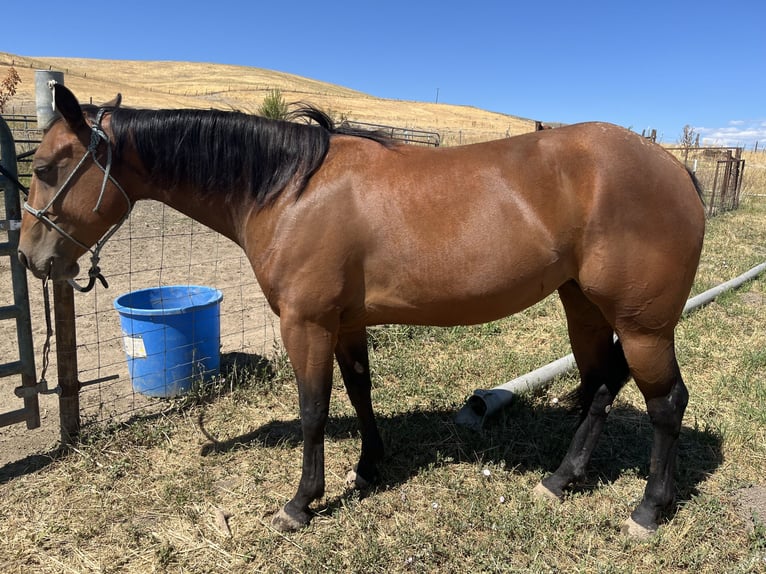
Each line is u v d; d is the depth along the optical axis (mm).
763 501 2816
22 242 2434
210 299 4160
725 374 4246
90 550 2477
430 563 2410
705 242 9297
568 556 2486
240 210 2496
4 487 2865
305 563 2408
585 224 2270
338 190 2311
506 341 4969
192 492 2852
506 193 2264
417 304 2391
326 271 2312
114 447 3195
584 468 2846
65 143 2334
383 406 3754
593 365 2842
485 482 2979
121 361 4359
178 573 2361
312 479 2602
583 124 2422
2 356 4297
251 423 3549
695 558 2418
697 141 21031
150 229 8945
